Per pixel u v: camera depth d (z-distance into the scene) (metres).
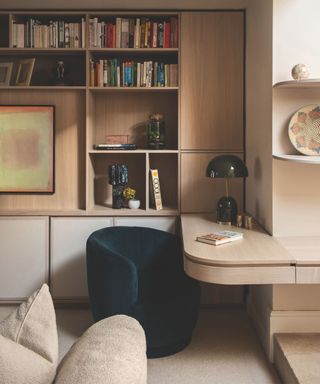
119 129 3.78
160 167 3.80
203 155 3.49
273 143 2.69
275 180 2.70
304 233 2.71
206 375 2.43
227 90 3.47
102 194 3.82
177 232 3.50
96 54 3.68
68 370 1.01
